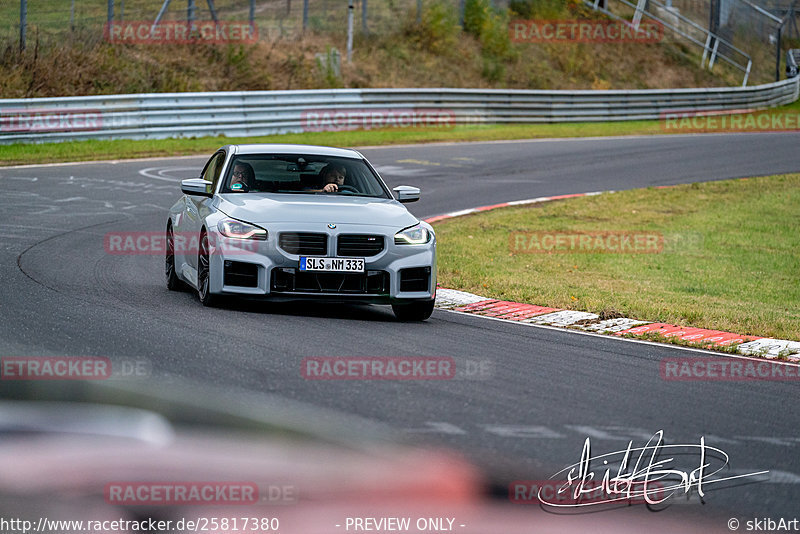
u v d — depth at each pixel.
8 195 58.16
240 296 30.17
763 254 54.12
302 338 26.45
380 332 28.61
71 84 97.62
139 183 66.19
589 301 37.12
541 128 116.94
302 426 9.36
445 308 35.62
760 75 174.50
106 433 8.30
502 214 62.28
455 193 70.12
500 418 19.23
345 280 30.52
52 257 40.41
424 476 8.91
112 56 104.56
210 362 22.41
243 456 8.29
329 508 8.07
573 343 29.28
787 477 16.70
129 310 29.36
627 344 29.75
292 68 119.88
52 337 24.41
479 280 41.25
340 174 34.94
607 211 65.75
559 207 66.31
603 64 157.38
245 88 112.19
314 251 30.38
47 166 70.75
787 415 21.53
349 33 123.94
